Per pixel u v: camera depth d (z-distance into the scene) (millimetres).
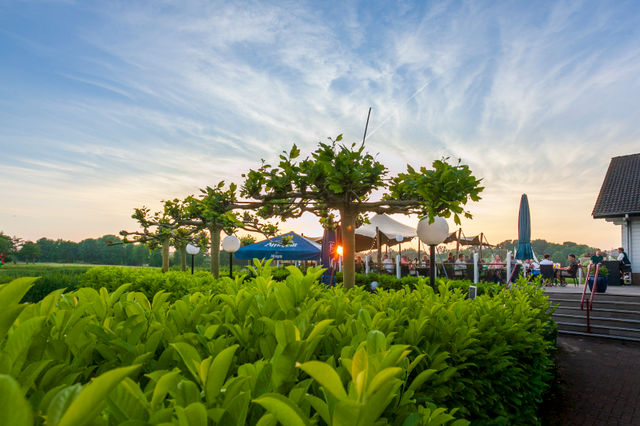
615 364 7582
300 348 1328
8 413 505
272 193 6059
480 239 19266
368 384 1001
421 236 5598
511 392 3543
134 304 2178
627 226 18594
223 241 10727
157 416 917
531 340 3924
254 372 1260
